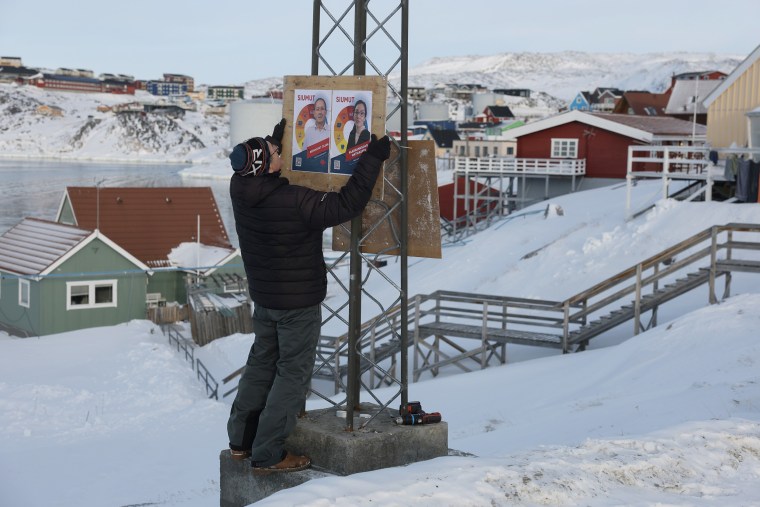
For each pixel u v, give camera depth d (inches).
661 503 185.2
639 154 2023.9
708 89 3046.3
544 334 818.8
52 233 1370.6
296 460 213.3
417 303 841.5
